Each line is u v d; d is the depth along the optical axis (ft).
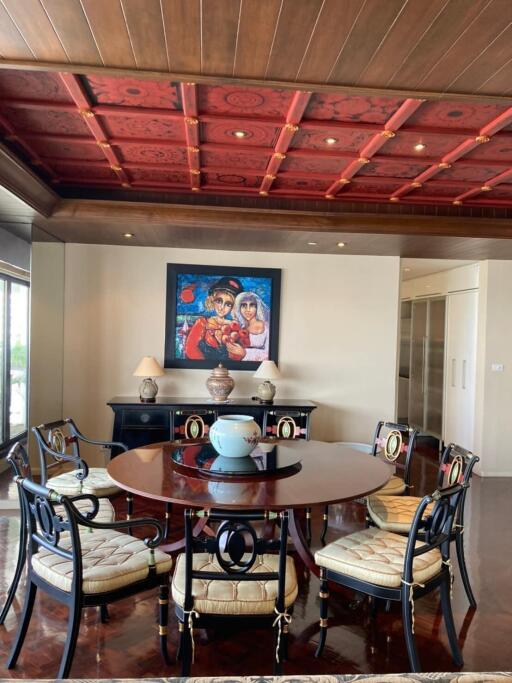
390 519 8.38
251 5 4.74
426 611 8.11
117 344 15.37
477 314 18.04
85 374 15.26
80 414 15.28
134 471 7.68
